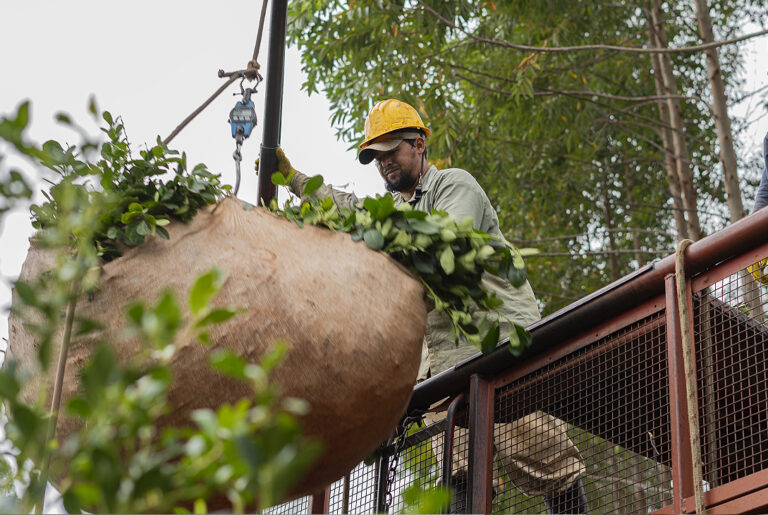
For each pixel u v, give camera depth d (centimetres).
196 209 226
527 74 1009
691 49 808
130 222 216
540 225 1201
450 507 313
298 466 77
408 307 228
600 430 295
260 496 84
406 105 366
